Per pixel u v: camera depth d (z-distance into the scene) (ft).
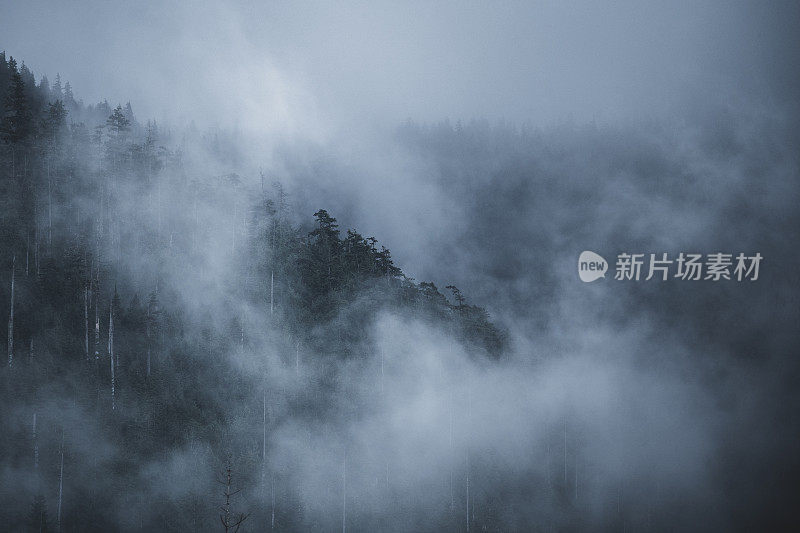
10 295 181.98
